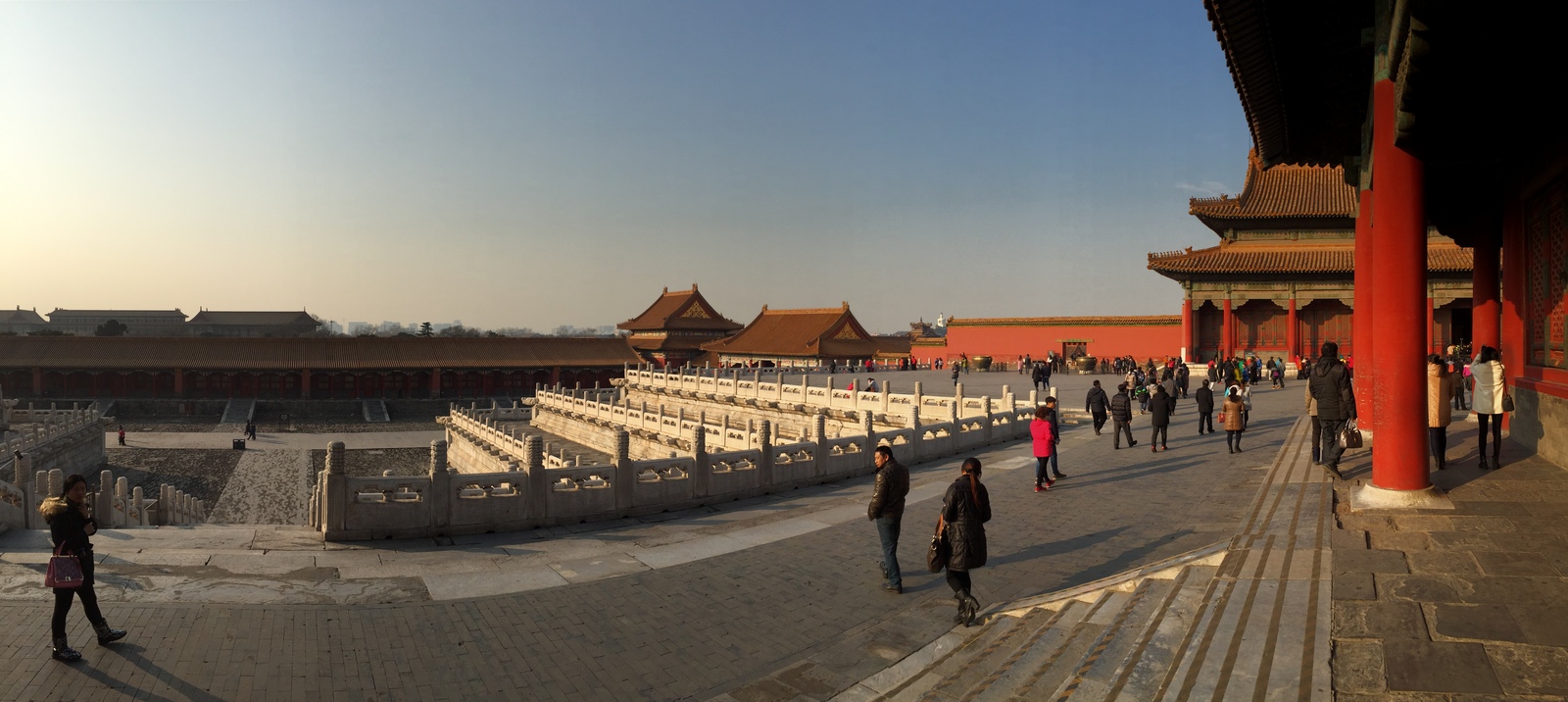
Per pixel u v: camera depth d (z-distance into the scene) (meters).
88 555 9.11
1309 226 62.81
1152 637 7.94
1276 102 17.19
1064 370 70.88
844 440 22.73
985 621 10.09
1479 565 8.75
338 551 13.99
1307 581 8.54
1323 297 61.03
